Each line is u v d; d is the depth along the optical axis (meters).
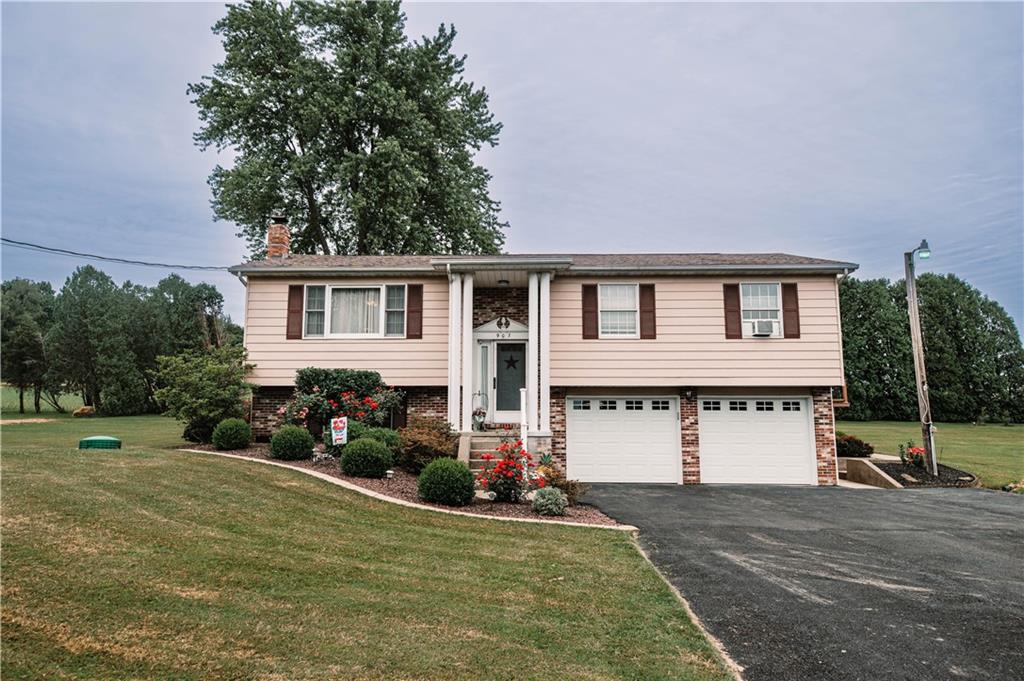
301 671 3.75
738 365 15.19
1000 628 5.15
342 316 15.62
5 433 19.38
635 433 15.52
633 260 16.38
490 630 4.67
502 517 9.04
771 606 5.61
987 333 41.72
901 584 6.36
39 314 47.41
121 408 36.62
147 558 5.45
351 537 7.10
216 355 15.14
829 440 15.15
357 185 26.41
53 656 3.64
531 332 14.62
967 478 15.01
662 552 7.61
